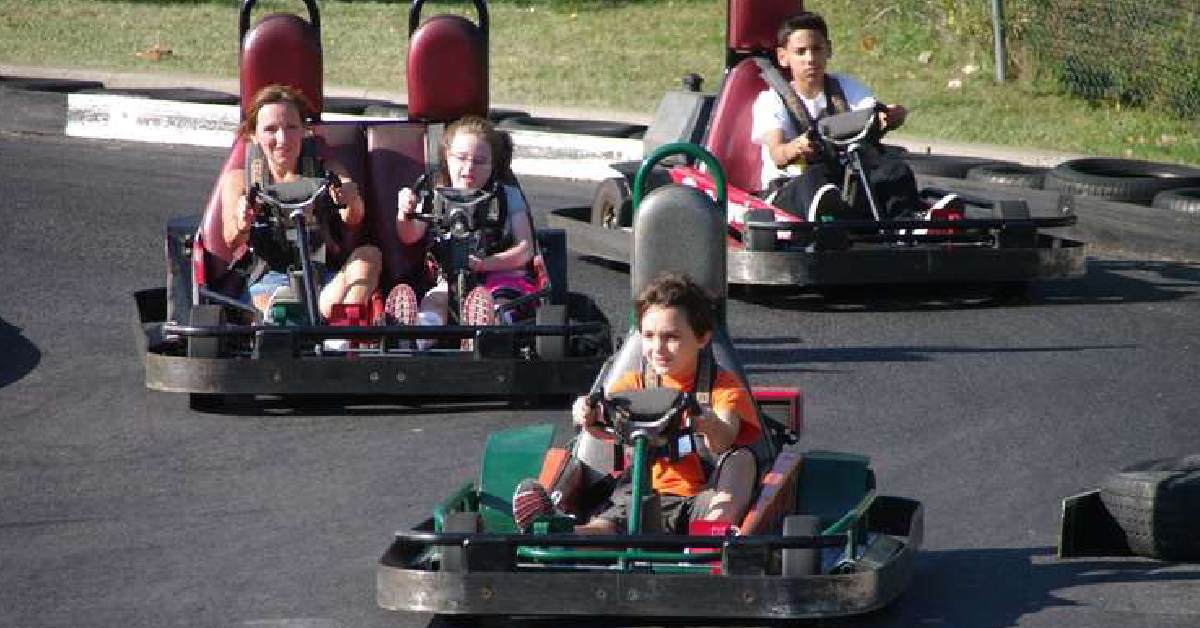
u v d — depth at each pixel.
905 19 44.94
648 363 13.76
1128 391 19.56
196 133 35.50
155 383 18.27
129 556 14.22
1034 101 39.56
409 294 18.98
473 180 19.58
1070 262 23.52
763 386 19.66
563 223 26.92
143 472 16.52
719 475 13.11
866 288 25.03
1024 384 19.81
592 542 12.05
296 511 15.38
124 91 37.28
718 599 12.02
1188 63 38.62
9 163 32.72
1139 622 12.69
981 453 17.22
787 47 24.62
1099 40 39.75
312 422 18.20
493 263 19.55
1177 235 27.94
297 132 19.66
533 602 12.12
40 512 15.36
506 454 13.50
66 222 28.09
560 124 35.00
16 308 23.11
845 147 23.64
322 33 46.69
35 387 19.50
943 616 12.83
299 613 12.91
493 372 18.12
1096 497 14.38
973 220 23.28
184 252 20.55
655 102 39.72
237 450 17.22
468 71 21.34
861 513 12.97
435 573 12.20
